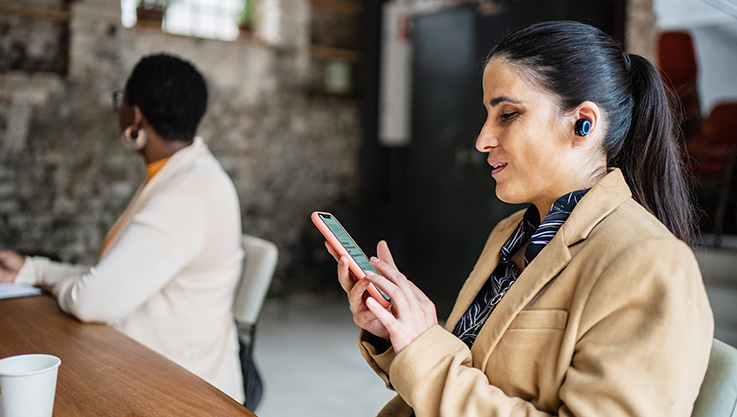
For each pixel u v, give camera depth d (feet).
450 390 2.63
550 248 2.77
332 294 17.37
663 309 2.31
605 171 2.97
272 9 16.75
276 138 16.98
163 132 5.39
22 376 2.50
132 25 14.65
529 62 2.79
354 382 10.52
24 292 5.35
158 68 5.29
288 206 17.30
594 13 13.10
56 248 14.01
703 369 2.40
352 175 18.44
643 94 3.02
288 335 13.28
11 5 13.10
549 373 2.61
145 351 4.02
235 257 5.51
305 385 10.30
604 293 2.46
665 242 2.41
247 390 5.89
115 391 3.29
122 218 5.55
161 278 4.84
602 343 2.42
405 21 17.48
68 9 13.69
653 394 2.29
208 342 5.30
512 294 2.84
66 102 13.84
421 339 2.77
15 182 13.47
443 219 16.76
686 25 20.66
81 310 4.56
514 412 2.56
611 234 2.60
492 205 15.29
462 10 15.66
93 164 14.28
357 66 18.33
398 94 17.71
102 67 14.15
